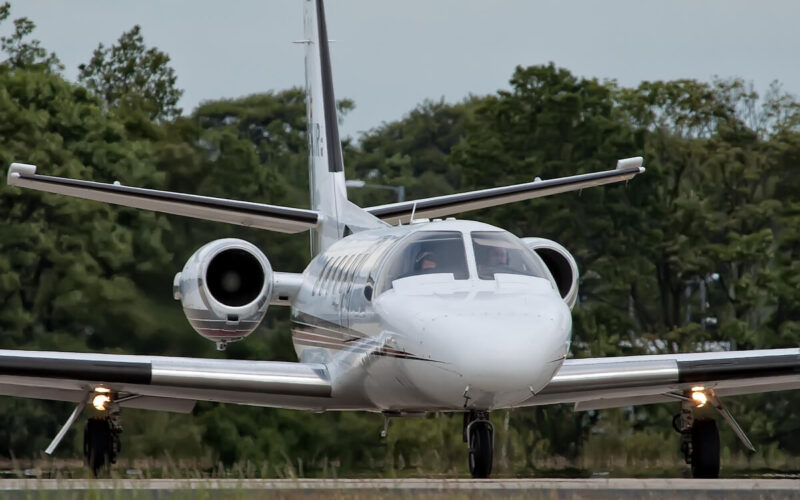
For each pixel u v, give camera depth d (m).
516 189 59.09
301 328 56.72
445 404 41.88
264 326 135.00
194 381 48.28
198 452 115.94
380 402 48.00
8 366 45.75
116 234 125.69
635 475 75.31
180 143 143.12
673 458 120.94
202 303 54.12
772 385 51.06
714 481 36.44
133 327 121.81
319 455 120.38
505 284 42.88
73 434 118.75
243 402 51.00
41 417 117.94
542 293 42.66
